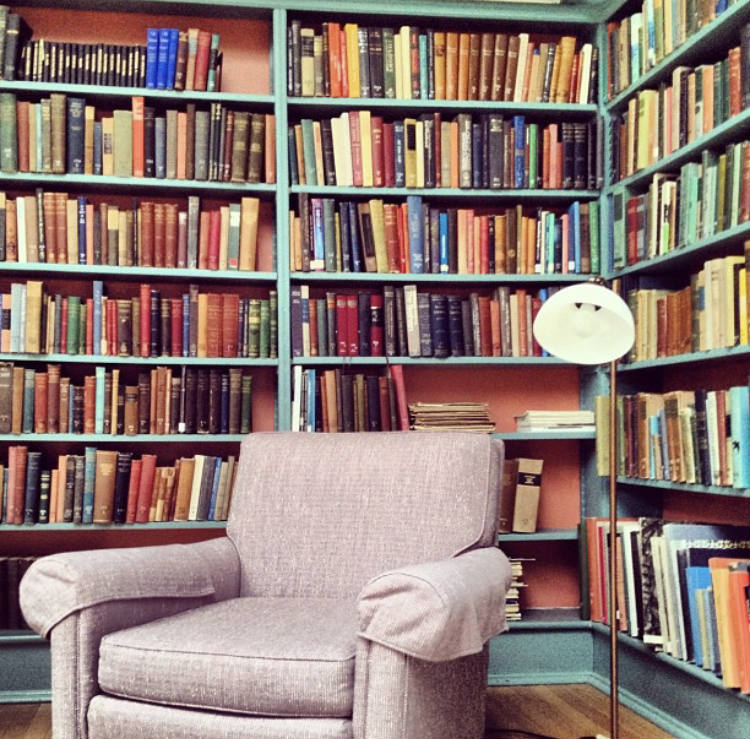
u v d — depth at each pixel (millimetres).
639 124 3365
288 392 3518
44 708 3285
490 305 3652
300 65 3574
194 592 2408
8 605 3420
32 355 3426
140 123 3498
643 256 3357
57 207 3447
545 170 3672
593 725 3010
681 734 2854
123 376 3707
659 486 3160
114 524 3424
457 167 3645
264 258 3855
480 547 2451
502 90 3656
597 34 3744
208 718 1962
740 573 2512
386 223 3613
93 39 3758
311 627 2125
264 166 3588
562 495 3959
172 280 3725
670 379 3646
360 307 3596
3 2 3643
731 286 2723
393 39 3617
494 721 3061
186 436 3467
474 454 2535
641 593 3102
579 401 4000
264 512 2693
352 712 1913
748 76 2695
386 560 2514
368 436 2725
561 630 3607
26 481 3404
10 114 3408
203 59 3547
